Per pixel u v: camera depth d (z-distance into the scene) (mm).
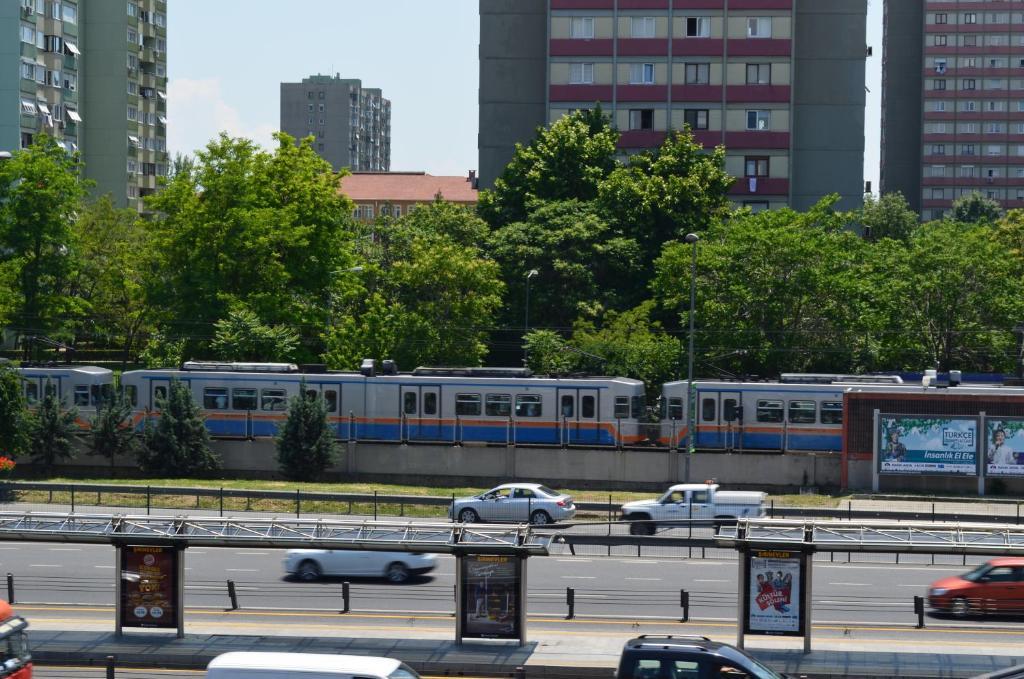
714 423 133375
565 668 62531
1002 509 114938
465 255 176000
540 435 135500
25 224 165750
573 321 185125
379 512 113000
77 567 91250
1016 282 160250
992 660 63812
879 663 63250
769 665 62531
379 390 138500
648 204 196125
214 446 140375
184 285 157750
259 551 98500
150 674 63531
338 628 71562
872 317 155875
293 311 160125
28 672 57906
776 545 65125
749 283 159500
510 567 67438
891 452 126375
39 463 139250
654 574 88312
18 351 193625
